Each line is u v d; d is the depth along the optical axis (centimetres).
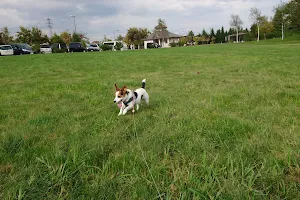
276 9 6194
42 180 240
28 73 1195
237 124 376
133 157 283
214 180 234
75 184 235
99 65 1518
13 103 576
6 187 232
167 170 263
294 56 1622
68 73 1167
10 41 6000
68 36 7194
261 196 212
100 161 283
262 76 873
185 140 332
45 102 584
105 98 610
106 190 224
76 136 351
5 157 293
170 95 628
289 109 455
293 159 263
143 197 214
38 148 316
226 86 719
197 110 473
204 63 1421
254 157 278
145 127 394
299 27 5316
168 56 2123
